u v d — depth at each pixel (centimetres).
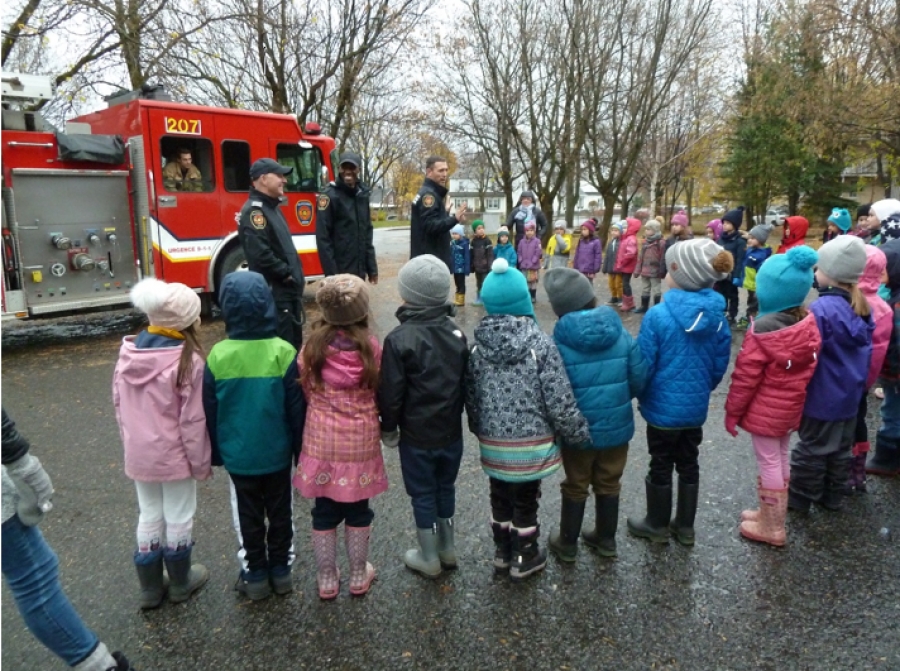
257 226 436
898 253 416
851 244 336
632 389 304
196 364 266
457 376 284
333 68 1489
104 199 838
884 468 407
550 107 2288
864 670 240
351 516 280
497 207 6531
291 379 270
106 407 570
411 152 3947
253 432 264
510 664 245
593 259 1078
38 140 775
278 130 977
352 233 502
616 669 242
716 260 297
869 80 1662
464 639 258
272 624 269
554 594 287
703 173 3762
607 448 296
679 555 318
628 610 276
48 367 715
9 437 190
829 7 1664
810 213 2811
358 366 267
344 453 268
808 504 359
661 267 984
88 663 208
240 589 290
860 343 336
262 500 280
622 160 2353
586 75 2133
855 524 347
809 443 354
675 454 323
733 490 386
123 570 312
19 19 1116
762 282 315
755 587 291
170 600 284
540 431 280
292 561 299
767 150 2705
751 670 241
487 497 382
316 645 256
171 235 878
